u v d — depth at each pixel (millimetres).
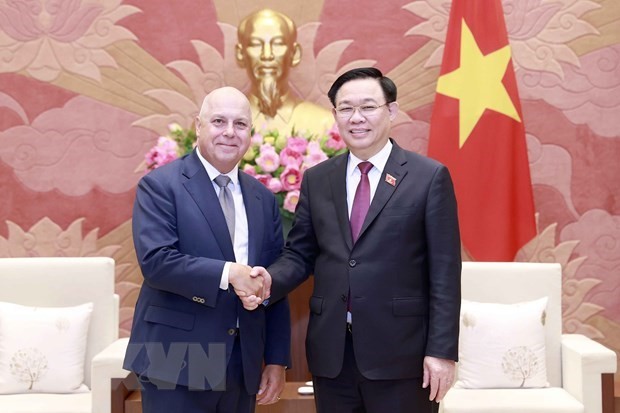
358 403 2814
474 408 3654
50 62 4867
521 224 4535
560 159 4867
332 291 2783
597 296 4867
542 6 4871
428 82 4891
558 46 4867
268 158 4094
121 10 4875
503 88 4539
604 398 3756
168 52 4887
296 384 4246
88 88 4879
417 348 2734
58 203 4867
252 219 2916
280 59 4562
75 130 4879
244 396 2865
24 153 4867
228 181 2920
